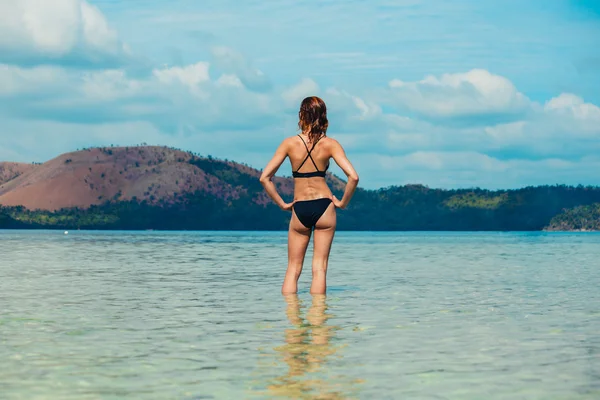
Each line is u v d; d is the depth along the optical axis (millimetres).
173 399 4312
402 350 5996
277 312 8758
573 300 10375
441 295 11109
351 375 4984
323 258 11336
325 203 11133
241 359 5590
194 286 12891
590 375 5016
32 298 10641
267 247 44562
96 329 7316
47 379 4883
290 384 4699
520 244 60281
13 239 72438
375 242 70875
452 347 6152
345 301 10125
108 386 4668
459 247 47719
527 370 5176
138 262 22656
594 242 71062
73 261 23219
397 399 4316
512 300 10344
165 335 6887
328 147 11156
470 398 4352
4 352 5957
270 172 11266
